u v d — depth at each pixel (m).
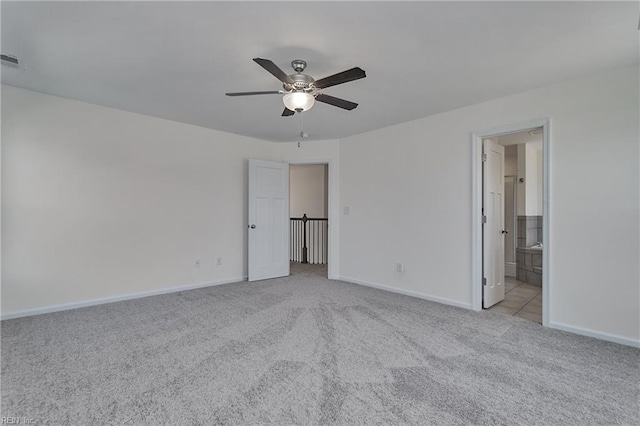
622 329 2.57
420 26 2.00
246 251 4.97
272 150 5.33
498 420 1.62
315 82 2.31
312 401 1.77
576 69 2.61
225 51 2.32
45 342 2.54
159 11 1.85
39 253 3.23
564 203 2.86
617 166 2.60
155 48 2.29
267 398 1.80
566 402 1.78
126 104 3.52
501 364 2.21
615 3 1.75
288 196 5.35
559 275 2.89
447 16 1.89
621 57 2.40
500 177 3.93
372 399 1.80
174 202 4.18
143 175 3.91
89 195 3.52
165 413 1.67
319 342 2.57
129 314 3.24
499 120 3.27
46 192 3.27
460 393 1.86
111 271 3.67
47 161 3.27
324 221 6.90
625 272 2.56
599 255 2.69
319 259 6.95
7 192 3.07
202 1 1.75
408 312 3.37
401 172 4.18
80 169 3.46
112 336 2.67
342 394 1.84
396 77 2.76
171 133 4.14
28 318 3.10
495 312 3.41
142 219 3.91
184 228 4.28
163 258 4.09
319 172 7.95
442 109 3.62
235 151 4.84
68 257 3.40
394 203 4.27
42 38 2.15
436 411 1.69
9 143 3.08
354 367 2.16
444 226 3.73
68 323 2.97
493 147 3.75
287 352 2.38
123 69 2.63
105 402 1.76
